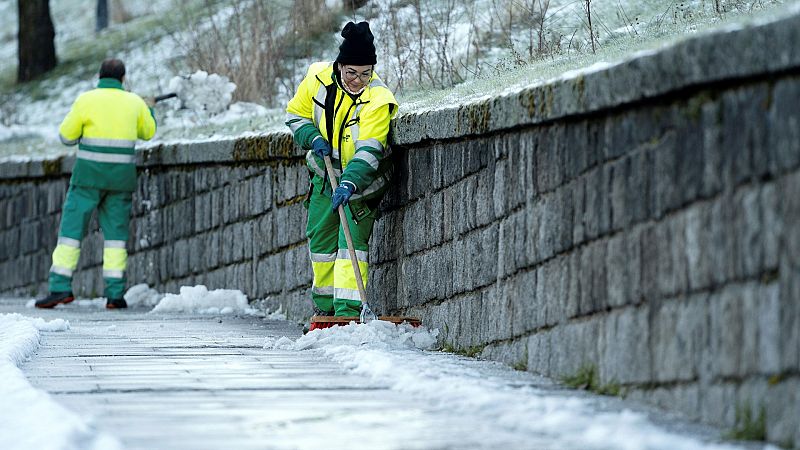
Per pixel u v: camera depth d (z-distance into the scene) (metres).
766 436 9.97
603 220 12.84
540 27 24.08
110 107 29.47
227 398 12.76
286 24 35.78
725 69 10.28
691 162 11.12
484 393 12.40
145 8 69.56
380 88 19.50
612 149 12.66
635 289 12.14
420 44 26.45
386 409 12.00
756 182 10.18
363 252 19.75
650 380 11.84
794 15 9.52
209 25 40.75
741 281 10.37
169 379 14.33
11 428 10.52
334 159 19.89
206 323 23.94
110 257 29.47
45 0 58.22
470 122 16.33
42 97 53.59
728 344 10.55
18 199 37.94
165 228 30.97
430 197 18.42
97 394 13.05
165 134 33.25
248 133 27.14
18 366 15.66
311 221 20.67
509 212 15.48
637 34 20.58
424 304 18.69
